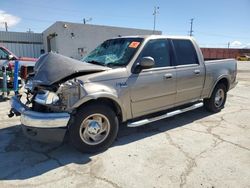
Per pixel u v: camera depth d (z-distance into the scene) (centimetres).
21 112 354
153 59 402
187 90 496
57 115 336
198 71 512
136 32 2805
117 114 404
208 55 5462
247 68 2520
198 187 291
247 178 310
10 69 801
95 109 364
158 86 433
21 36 2856
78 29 2436
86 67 366
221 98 613
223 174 319
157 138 438
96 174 319
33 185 295
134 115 416
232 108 659
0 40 2712
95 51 493
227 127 500
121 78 383
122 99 386
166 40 466
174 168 334
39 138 344
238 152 383
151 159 359
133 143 416
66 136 407
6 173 321
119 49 441
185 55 497
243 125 513
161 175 316
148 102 427
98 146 378
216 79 565
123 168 334
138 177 312
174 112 483
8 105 677
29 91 413
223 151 386
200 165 342
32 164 346
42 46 2814
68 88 338
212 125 511
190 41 515
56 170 329
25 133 360
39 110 367
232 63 621
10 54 982
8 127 493
